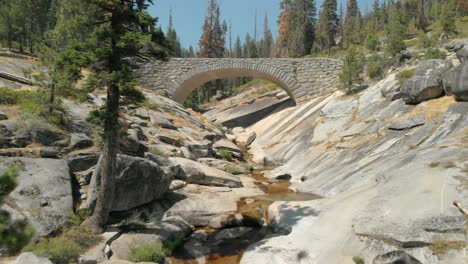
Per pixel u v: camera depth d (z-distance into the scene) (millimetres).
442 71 25062
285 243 13844
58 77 19109
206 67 47750
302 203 17297
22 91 21562
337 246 12695
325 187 20344
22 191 13906
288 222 15609
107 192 14055
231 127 56125
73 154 18031
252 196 20938
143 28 14547
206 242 15281
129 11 14070
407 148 20484
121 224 14953
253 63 47688
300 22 92750
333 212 15125
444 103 23562
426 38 45656
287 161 31531
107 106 14211
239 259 13680
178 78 47688
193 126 36281
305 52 90938
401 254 10836
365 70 43938
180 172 21625
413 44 56344
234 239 15516
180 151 25594
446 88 23547
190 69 47781
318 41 94500
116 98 14211
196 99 74625
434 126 21156
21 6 47188
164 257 13328
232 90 89312
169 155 24125
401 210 12734
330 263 12023
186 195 19359
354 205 14969
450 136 19219
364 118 29141
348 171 21031
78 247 12039
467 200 11859
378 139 24062
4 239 7805
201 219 17172
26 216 12812
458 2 71250
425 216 11727
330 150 27219
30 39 49375
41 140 18188
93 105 26344
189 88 52469
